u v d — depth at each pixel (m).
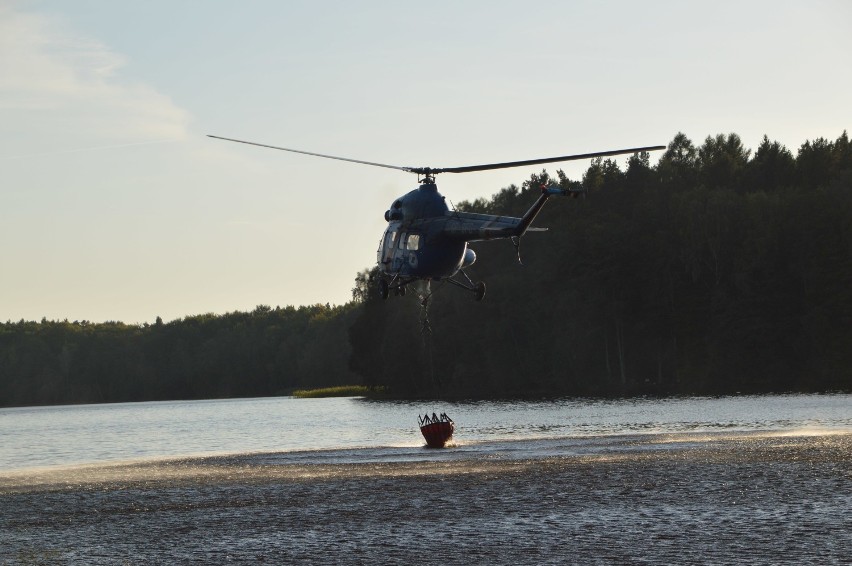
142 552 25.73
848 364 128.75
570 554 23.00
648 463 41.81
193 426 104.31
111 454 67.44
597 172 190.38
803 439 50.94
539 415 91.50
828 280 134.50
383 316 168.12
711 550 22.66
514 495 33.28
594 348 147.12
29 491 42.06
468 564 22.52
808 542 23.00
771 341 136.00
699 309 146.50
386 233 44.41
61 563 24.67
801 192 150.75
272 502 34.59
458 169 41.72
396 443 64.75
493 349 153.38
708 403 99.62
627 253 149.00
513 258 159.00
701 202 147.62
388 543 25.42
